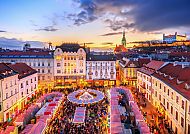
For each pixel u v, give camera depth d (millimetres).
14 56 90188
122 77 101438
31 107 48781
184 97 36875
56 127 43312
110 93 61656
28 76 68312
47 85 91625
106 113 52438
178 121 41000
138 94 76625
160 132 42594
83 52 93438
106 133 41438
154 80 62219
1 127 45875
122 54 169375
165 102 50938
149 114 53719
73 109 56188
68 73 93312
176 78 48594
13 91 56406
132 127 40500
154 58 102438
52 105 50688
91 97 57375
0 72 52281
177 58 88625
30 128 36906
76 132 41469
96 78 96562
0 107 48938
